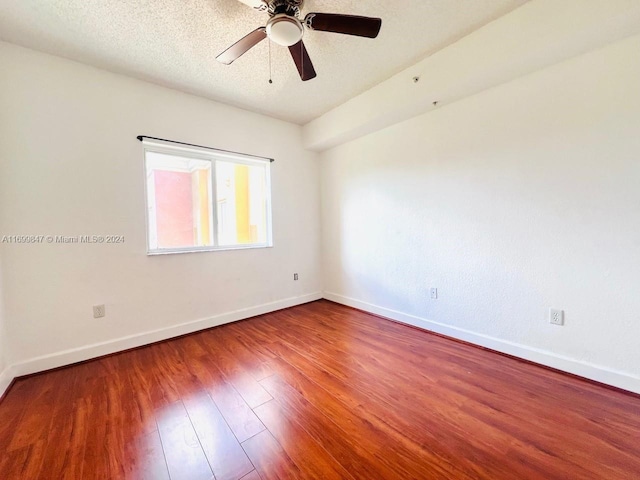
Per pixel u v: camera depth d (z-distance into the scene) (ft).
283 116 11.03
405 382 6.07
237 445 4.39
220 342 8.38
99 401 5.57
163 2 5.32
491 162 7.22
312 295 12.73
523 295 6.84
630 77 5.24
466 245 7.86
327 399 5.52
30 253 6.58
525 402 5.29
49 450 4.33
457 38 6.69
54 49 6.59
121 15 5.61
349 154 11.28
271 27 4.95
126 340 7.87
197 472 3.92
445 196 8.27
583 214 5.90
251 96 9.25
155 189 8.74
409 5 5.63
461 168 7.84
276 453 4.22
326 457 4.13
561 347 6.30
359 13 5.80
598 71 5.56
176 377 6.44
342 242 11.94
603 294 5.72
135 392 5.86
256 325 9.78
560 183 6.16
